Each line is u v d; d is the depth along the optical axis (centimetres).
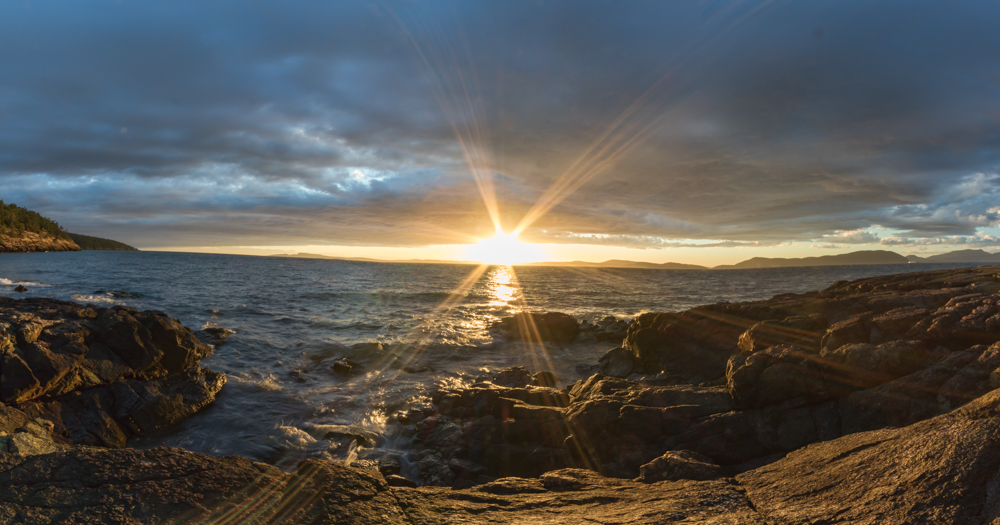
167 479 320
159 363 1224
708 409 730
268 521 287
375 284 5738
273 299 3394
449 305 3688
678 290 5838
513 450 819
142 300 2919
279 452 927
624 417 750
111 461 331
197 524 274
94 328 1166
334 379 1409
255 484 328
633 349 1357
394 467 857
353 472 366
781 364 707
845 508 284
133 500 291
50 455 329
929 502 262
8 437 534
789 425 662
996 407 322
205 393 1151
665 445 703
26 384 920
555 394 1055
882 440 371
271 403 1172
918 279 1267
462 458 848
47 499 282
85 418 960
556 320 2295
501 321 2492
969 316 701
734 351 1080
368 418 1098
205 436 988
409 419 1084
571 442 781
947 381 577
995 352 562
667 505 332
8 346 965
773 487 347
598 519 311
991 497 249
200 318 2269
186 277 5212
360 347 1758
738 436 670
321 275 7275
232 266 8769
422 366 1609
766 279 9031
